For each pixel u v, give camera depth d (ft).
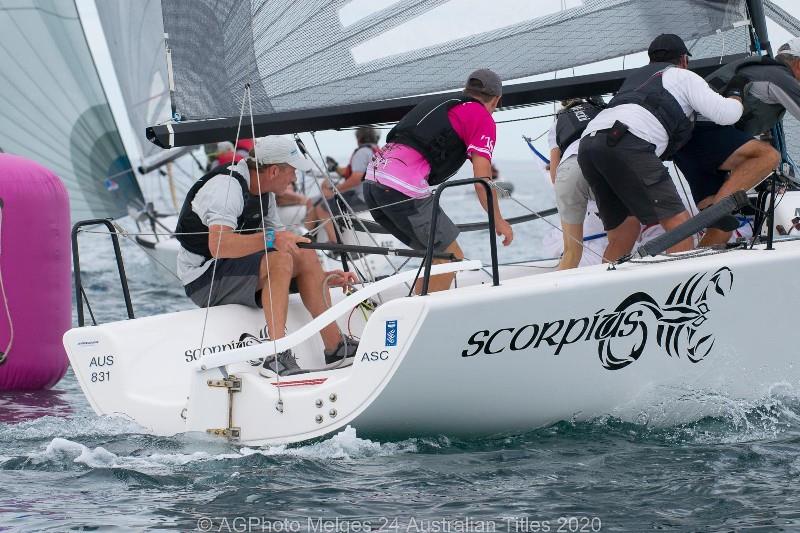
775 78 63.10
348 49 62.08
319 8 60.95
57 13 143.64
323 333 63.41
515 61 65.62
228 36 59.52
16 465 52.49
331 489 47.44
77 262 60.44
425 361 50.78
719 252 58.95
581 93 67.82
